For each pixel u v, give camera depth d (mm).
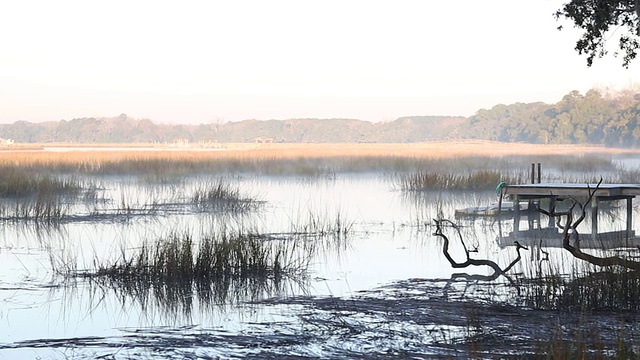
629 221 19516
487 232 18844
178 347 8352
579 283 10805
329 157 63656
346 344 8367
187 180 38719
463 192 31359
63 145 149750
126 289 11898
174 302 10938
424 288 11672
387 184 37000
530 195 20578
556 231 19109
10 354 8148
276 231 18938
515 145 144750
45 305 10766
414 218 21922
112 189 32562
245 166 49625
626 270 10812
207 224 20438
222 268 13094
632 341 8211
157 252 13234
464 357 7766
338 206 25797
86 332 9164
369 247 16266
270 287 11984
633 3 16578
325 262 14336
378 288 11734
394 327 9117
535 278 11797
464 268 13562
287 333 8906
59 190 29531
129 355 8062
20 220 21219
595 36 16969
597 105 148000
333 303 10586
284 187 35062
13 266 13945
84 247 16344
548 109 163000
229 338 8711
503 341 8375
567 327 8977
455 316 9633
